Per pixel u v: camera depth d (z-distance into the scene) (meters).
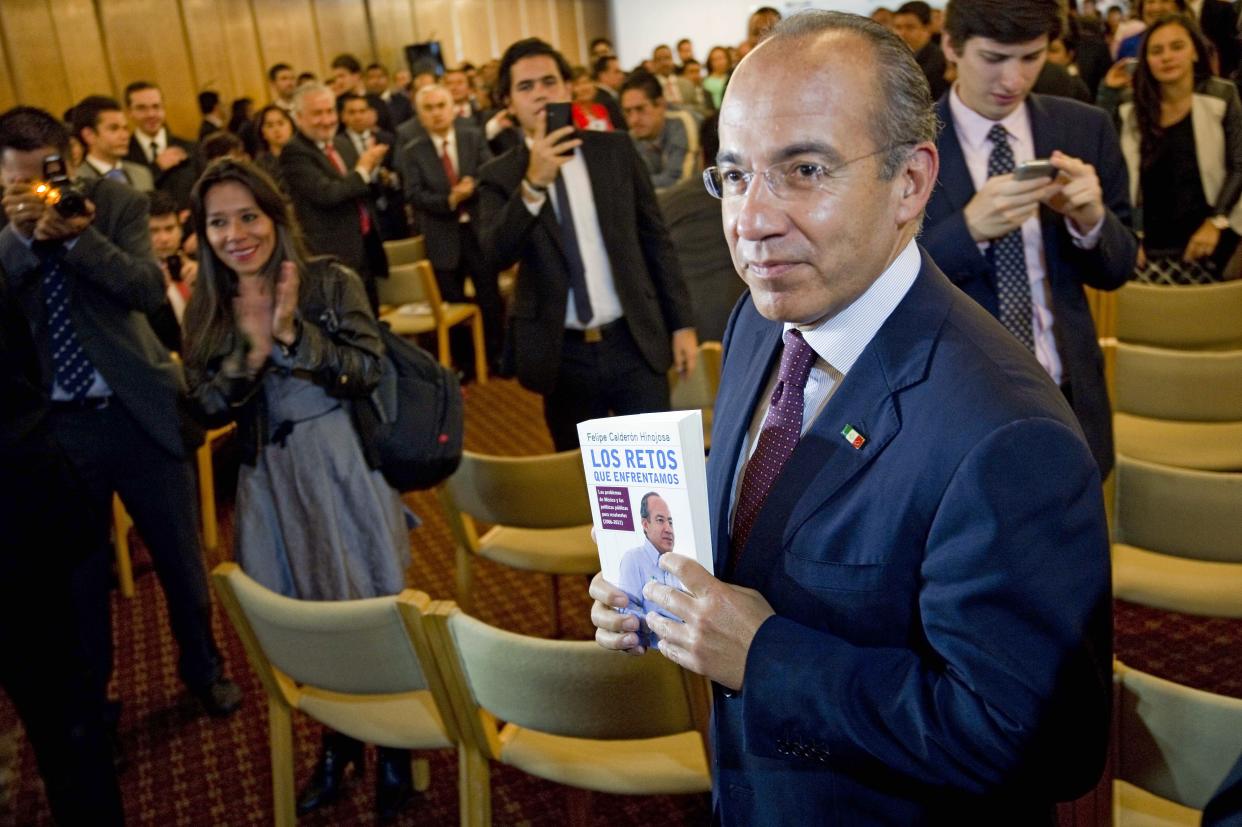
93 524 2.00
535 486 2.52
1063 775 0.91
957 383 0.93
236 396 2.19
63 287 2.54
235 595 1.94
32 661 1.89
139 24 8.55
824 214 0.91
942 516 0.89
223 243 2.14
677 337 3.04
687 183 3.58
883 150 0.91
